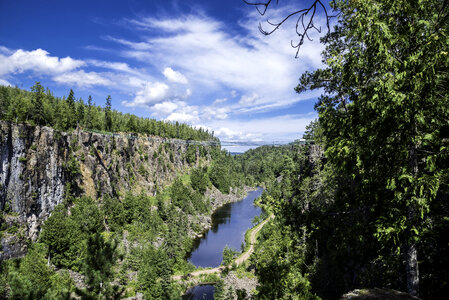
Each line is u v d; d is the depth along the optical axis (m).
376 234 9.52
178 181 170.88
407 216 9.32
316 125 68.44
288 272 13.01
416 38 8.52
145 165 164.88
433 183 7.87
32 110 101.12
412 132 8.58
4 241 74.81
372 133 8.98
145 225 105.88
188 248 92.31
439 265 10.45
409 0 8.46
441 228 10.38
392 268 11.67
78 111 138.12
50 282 44.94
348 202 12.01
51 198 96.69
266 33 3.30
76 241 69.69
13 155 84.50
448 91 8.45
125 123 179.00
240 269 62.22
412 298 7.10
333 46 14.53
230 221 139.38
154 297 53.19
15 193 83.44
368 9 8.58
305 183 46.28
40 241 76.69
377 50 8.97
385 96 8.41
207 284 70.56
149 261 61.97
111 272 16.12
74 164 108.31
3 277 22.73
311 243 25.14
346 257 12.93
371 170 9.84
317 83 15.87
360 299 7.28
